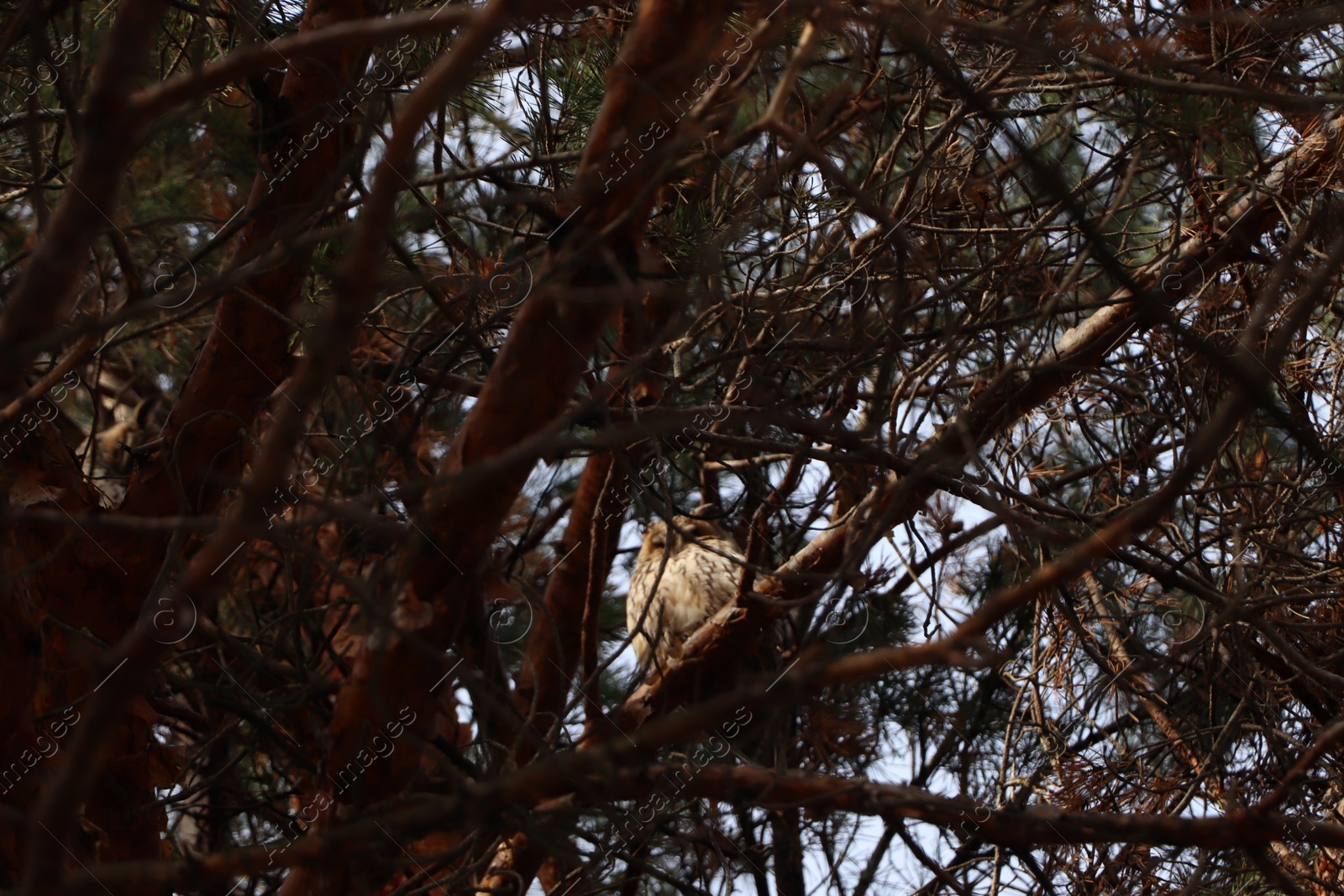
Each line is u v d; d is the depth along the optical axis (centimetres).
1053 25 302
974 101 216
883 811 233
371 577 228
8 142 414
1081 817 222
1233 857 383
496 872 364
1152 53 303
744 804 243
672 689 458
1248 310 408
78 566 368
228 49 385
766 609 436
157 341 541
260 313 365
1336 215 344
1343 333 426
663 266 356
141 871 183
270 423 434
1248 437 428
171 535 379
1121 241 424
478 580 287
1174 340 405
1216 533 438
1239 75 377
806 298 406
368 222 162
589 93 409
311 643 446
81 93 281
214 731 441
